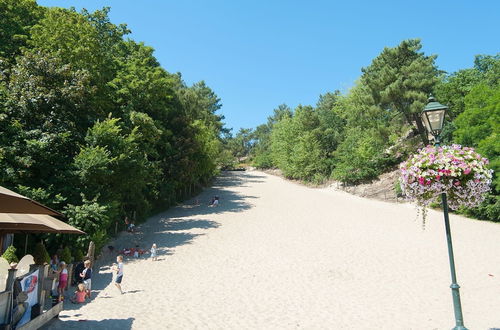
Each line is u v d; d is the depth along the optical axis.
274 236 25.89
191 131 40.12
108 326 10.64
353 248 22.31
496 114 30.17
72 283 15.34
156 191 33.38
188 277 17.05
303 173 64.94
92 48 25.73
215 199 40.22
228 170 92.44
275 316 12.07
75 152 22.03
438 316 11.78
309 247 22.77
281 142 76.19
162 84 31.98
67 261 16.45
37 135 19.59
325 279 16.56
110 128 22.19
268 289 15.20
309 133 66.94
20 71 21.08
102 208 18.88
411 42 44.47
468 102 33.72
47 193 18.19
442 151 7.70
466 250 21.02
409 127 46.09
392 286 15.38
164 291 14.93
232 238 25.36
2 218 8.80
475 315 11.66
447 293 14.21
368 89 45.38
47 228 11.48
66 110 22.20
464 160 7.52
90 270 14.05
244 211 36.31
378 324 11.26
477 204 7.57
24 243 18.36
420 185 7.65
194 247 22.98
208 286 15.65
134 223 30.03
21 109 19.81
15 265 10.00
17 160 17.67
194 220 31.97
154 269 18.45
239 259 20.23
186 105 46.00
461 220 31.05
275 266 18.83
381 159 49.22
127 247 23.17
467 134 32.22
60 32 24.80
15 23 26.78
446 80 56.12
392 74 41.47
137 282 16.28
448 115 46.31
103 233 19.72
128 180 23.42
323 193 50.81
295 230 27.78
